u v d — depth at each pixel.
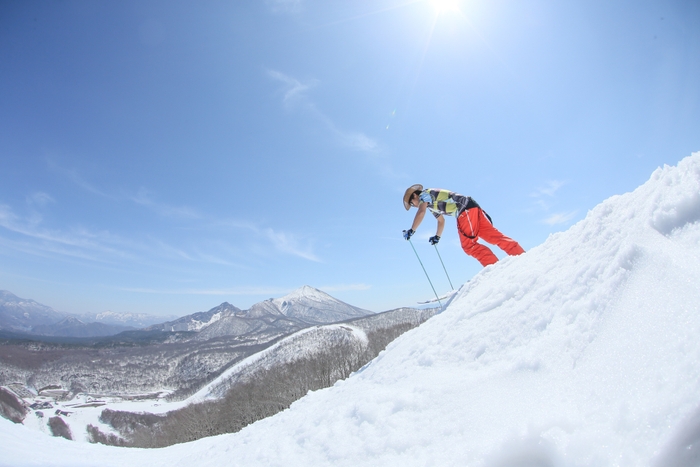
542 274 2.69
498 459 1.34
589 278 2.12
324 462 2.09
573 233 2.89
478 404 1.78
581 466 1.14
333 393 3.94
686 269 1.54
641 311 1.56
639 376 1.29
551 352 1.82
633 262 1.88
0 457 4.42
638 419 1.13
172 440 55.03
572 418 1.30
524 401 1.60
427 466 1.54
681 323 1.33
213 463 3.96
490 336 2.46
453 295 4.38
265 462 2.66
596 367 1.49
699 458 0.95
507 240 4.78
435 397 2.07
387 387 2.73
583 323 1.83
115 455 6.90
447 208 5.17
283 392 54.03
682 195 1.92
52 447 6.31
